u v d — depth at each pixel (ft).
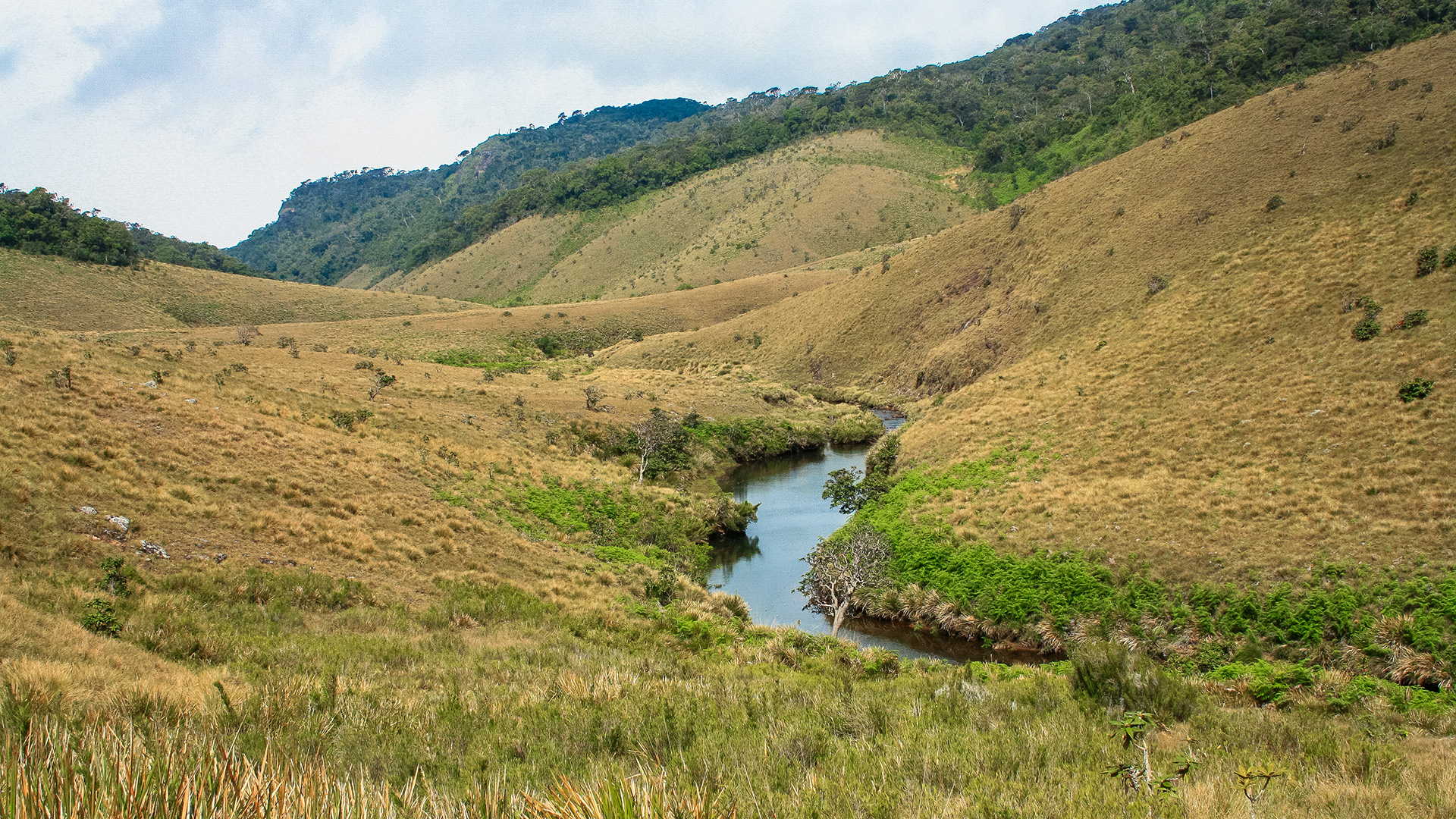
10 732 13.48
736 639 70.79
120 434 77.61
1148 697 36.83
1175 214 193.98
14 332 104.73
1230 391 118.42
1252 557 81.25
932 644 87.35
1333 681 53.67
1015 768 24.11
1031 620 85.71
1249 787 21.49
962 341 228.84
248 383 120.57
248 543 67.31
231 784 10.91
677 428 177.37
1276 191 174.09
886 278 307.99
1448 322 107.04
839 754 24.62
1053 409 137.59
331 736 24.91
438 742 25.38
